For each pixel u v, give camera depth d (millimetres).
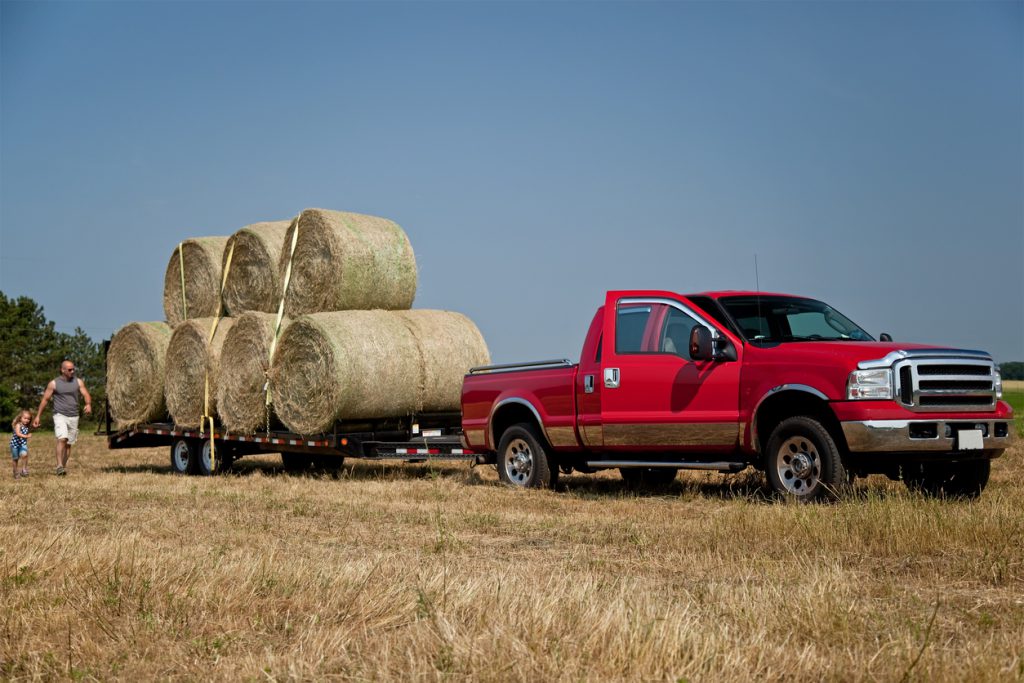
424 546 7996
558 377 12031
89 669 4500
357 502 11195
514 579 5703
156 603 5516
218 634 4973
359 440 14289
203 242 17141
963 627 5016
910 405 9547
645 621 4625
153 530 9031
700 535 8164
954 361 9766
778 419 10398
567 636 4566
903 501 8844
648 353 11203
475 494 11688
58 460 16953
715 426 10562
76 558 6633
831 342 10320
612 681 4066
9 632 5051
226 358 15695
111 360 17859
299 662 4363
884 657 4305
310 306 15164
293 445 15148
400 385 14469
